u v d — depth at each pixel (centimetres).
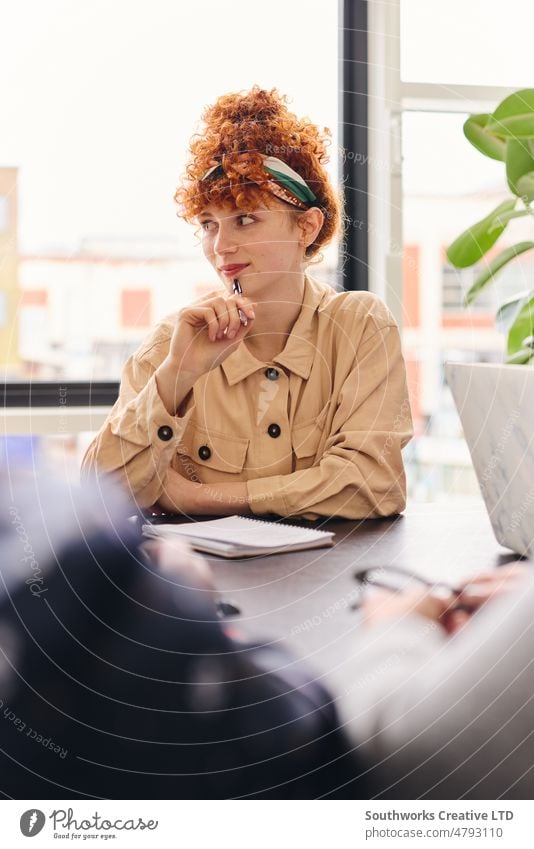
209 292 130
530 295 160
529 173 148
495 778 47
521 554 85
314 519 108
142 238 196
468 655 60
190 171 119
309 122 121
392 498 111
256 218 117
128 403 113
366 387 120
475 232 154
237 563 83
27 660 33
